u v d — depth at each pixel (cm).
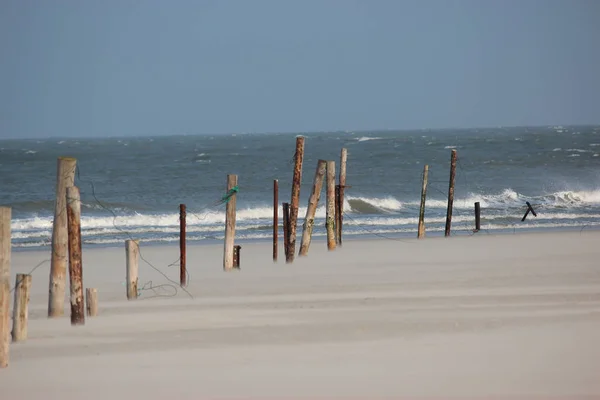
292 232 6981
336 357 3759
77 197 4425
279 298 5331
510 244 8244
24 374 3575
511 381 3362
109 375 3544
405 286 5716
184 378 3478
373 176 19712
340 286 5772
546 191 16075
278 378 3447
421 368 3562
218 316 4734
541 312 4694
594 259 7025
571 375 3444
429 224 11131
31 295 5819
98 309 5012
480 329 4278
